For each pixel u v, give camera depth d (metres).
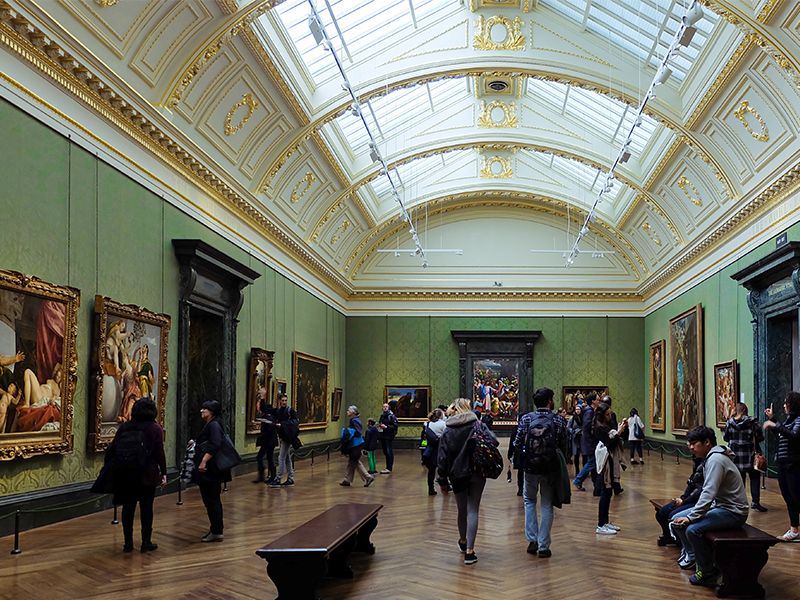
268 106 17.62
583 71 19.48
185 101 14.70
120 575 7.46
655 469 20.77
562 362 32.62
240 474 18.38
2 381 9.22
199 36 13.76
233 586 7.07
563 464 8.68
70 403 10.66
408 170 29.30
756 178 18.00
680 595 6.91
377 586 7.20
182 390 14.74
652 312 31.00
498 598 6.77
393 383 32.81
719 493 7.34
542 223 33.12
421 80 19.86
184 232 15.48
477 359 32.75
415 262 33.25
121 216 12.70
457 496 8.64
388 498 13.99
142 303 13.45
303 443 25.23
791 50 13.68
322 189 24.11
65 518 10.55
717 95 16.97
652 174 23.25
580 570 7.91
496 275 32.97
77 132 11.30
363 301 33.34
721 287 21.25
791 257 14.88
